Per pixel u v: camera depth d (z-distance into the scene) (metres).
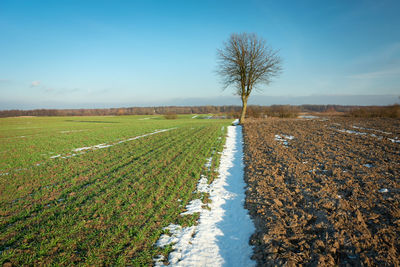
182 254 5.05
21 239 5.48
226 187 8.91
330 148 13.69
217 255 5.03
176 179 9.66
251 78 28.81
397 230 5.04
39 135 27.11
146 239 5.51
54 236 5.61
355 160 10.88
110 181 9.59
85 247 5.17
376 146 13.73
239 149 15.66
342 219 5.57
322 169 9.79
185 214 6.74
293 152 13.12
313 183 8.15
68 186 9.16
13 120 72.81
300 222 5.77
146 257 4.89
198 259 4.90
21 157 14.76
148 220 6.35
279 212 6.33
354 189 7.24
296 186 8.02
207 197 7.98
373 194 6.94
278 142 16.52
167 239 5.56
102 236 5.56
